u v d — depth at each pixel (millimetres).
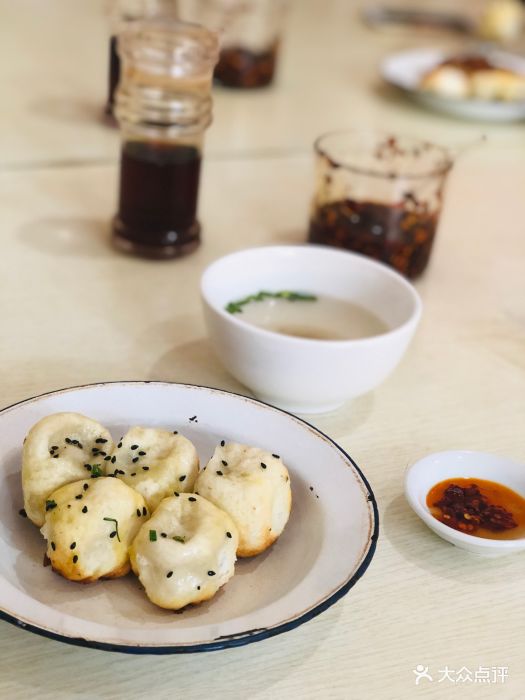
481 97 1028
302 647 358
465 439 488
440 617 379
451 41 1334
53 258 624
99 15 1249
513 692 350
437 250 709
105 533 351
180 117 603
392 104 1035
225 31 978
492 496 431
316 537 379
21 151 790
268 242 687
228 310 512
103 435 396
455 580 398
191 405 441
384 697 342
